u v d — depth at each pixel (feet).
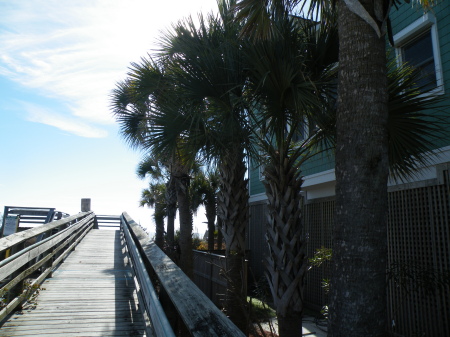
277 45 15.14
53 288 19.56
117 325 14.14
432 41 22.54
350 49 11.03
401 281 18.72
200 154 18.49
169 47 18.92
